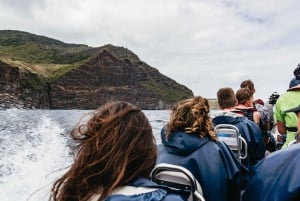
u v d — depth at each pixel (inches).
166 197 55.9
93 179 59.6
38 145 661.9
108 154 59.6
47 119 2037.4
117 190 57.9
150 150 62.7
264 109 253.3
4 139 768.9
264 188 65.7
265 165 68.5
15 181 358.6
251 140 178.9
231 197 128.3
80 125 65.2
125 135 61.1
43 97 7514.8
